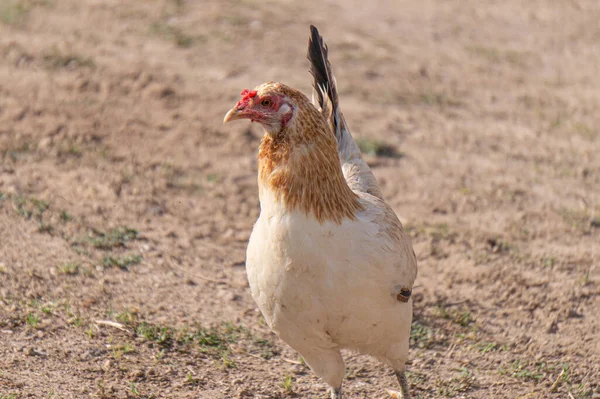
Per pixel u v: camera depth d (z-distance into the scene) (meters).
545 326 25.09
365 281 16.50
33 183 32.34
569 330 24.92
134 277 26.58
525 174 37.53
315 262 16.22
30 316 23.20
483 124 43.34
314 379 22.05
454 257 29.39
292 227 16.19
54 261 26.73
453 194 34.94
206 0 57.75
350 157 22.02
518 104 46.41
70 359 21.58
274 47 50.12
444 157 38.81
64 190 32.12
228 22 53.62
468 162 38.47
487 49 55.44
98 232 29.19
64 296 24.75
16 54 45.31
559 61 54.19
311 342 17.70
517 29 59.81
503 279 27.78
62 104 39.94
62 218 29.77
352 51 51.94
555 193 35.69
